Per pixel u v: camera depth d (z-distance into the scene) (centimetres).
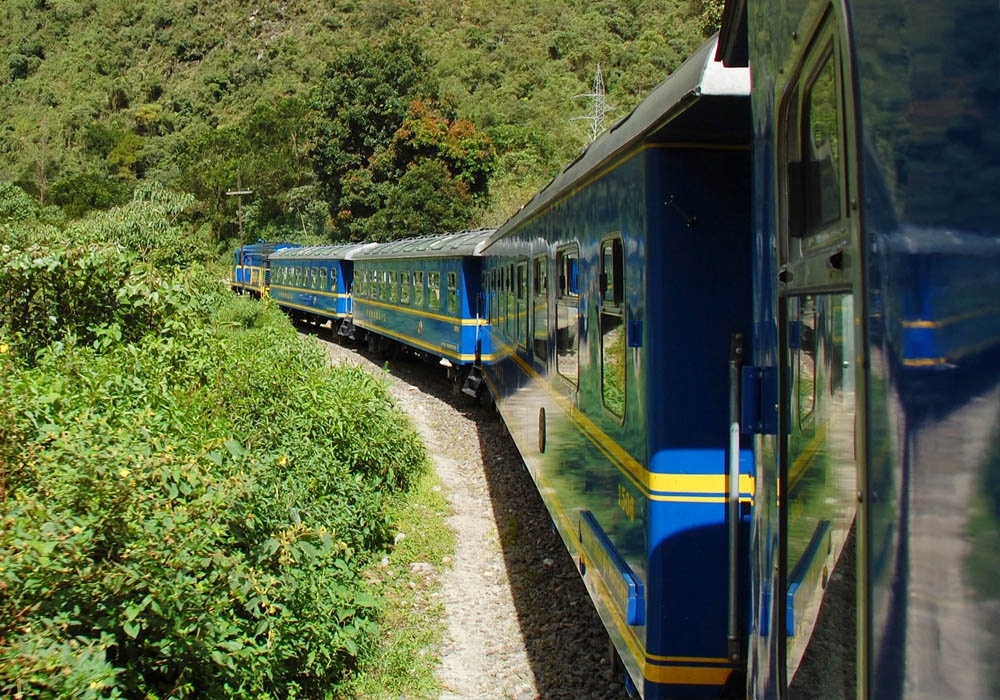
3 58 11294
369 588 680
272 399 802
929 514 162
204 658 422
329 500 714
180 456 490
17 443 454
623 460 443
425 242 1862
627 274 429
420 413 1462
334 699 533
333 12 9694
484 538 849
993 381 151
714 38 352
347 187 4381
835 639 206
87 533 385
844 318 206
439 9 8650
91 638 396
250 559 512
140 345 755
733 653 380
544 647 611
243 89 8794
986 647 151
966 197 158
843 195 197
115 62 10406
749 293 388
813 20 218
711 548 385
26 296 741
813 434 233
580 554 568
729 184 388
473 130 4238
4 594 366
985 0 156
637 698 471
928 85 166
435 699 543
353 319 2462
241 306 1859
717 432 386
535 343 803
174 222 2219
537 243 787
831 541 213
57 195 5809
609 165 476
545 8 7912
